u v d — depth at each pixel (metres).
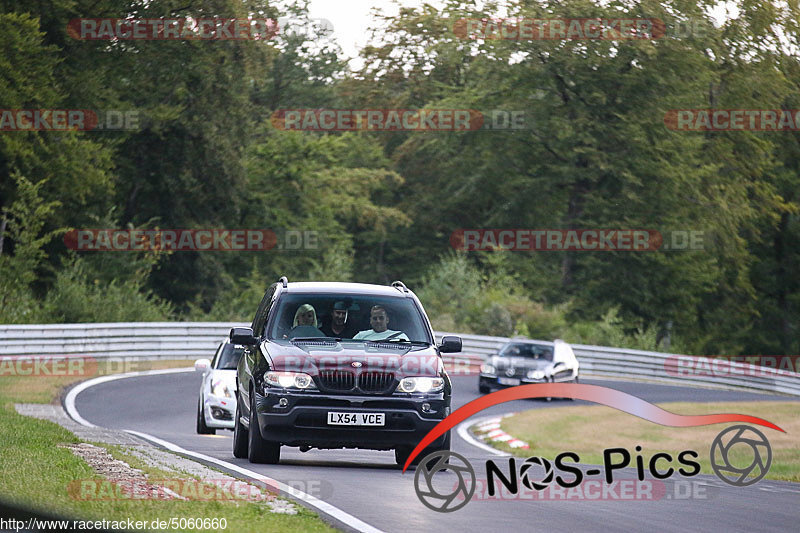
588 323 187.88
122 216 186.75
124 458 40.91
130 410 84.62
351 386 42.41
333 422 41.94
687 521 31.72
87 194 164.50
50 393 89.25
